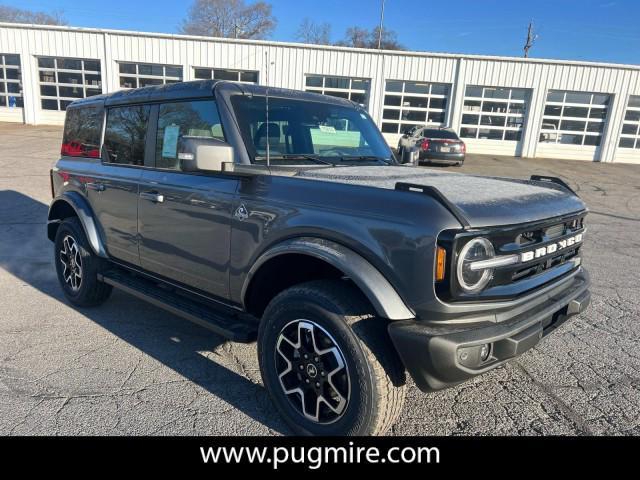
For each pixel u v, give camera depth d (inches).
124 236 158.2
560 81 919.7
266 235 111.2
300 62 916.0
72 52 924.0
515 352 95.2
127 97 161.0
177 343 158.9
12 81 954.7
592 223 394.9
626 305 206.4
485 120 944.9
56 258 192.4
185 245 133.9
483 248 91.7
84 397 125.1
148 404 123.2
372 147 157.8
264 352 113.3
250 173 116.5
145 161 150.6
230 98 127.8
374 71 920.3
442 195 91.3
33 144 733.3
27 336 160.6
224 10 1870.1
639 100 928.3
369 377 95.3
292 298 105.7
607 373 146.3
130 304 192.9
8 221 333.7
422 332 89.3
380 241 93.9
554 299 109.3
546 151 953.5
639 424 120.9
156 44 909.8
